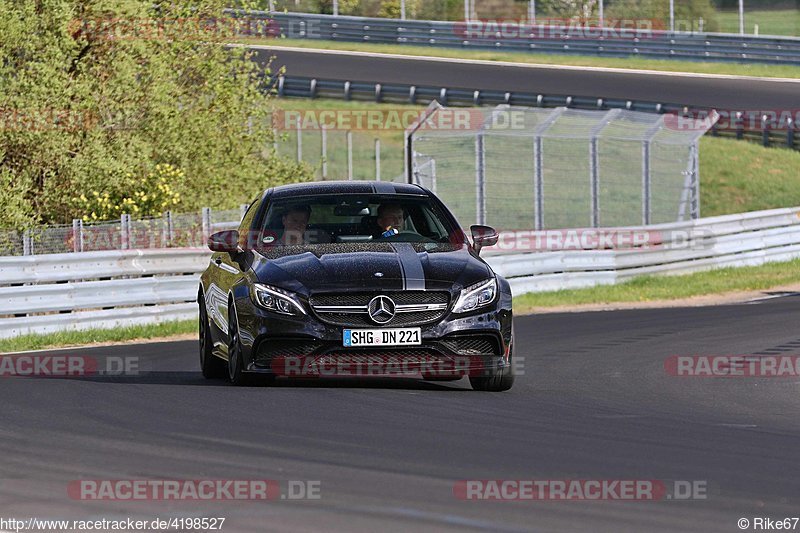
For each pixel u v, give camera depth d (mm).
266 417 28547
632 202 124875
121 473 22094
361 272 32344
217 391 33188
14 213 71250
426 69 182875
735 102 158125
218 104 93375
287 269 32781
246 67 95688
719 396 34875
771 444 26047
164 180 81312
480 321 32438
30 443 25281
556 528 18000
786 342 49656
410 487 20859
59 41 78750
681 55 191250
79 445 25016
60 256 56031
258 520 18531
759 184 139250
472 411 30047
